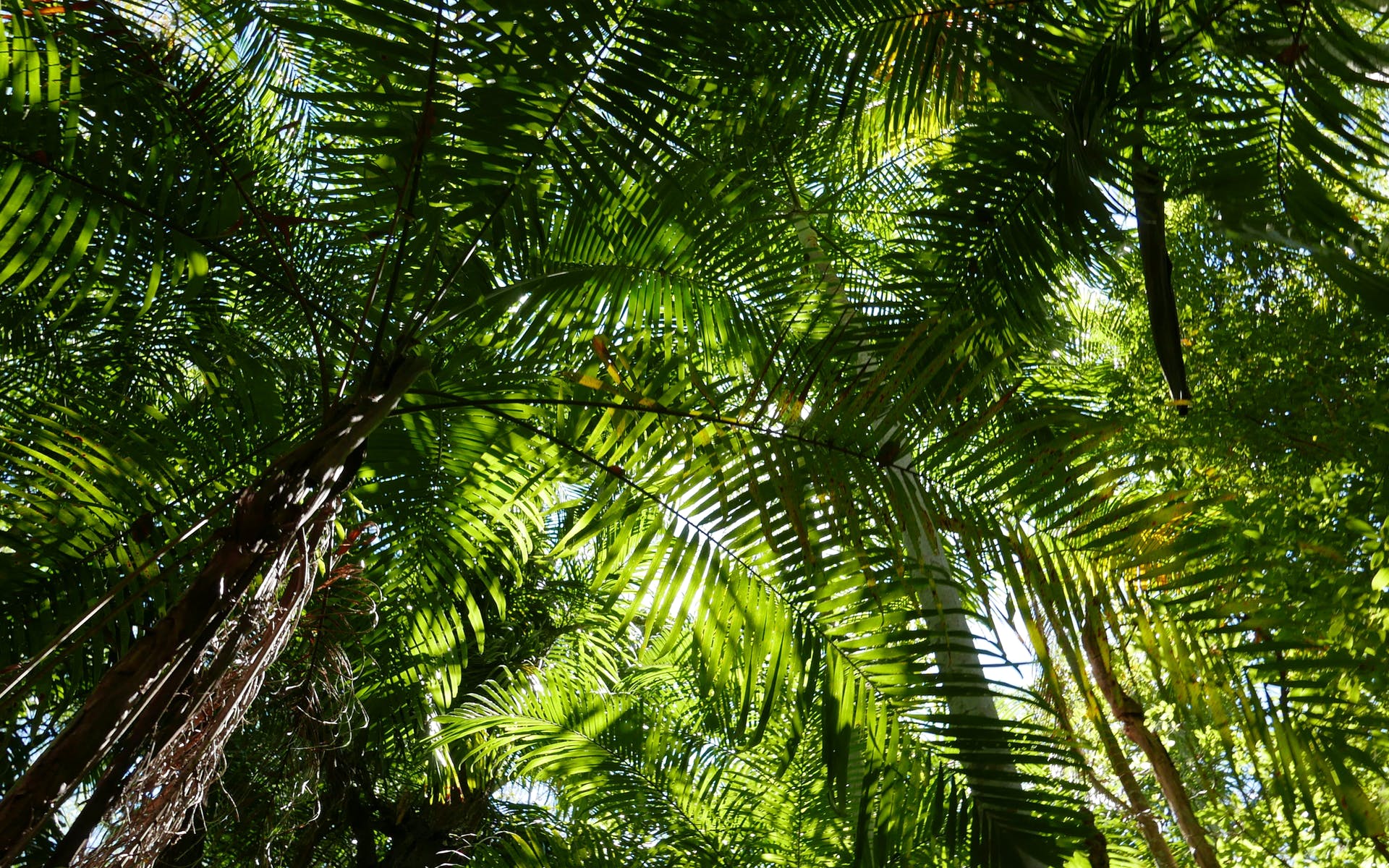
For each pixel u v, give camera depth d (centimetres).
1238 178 262
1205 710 182
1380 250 255
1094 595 187
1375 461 399
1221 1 260
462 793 523
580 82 201
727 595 217
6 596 220
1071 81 267
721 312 292
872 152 360
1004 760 201
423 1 189
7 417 259
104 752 134
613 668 570
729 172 276
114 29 212
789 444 202
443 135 212
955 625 309
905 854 202
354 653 308
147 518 219
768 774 523
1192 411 444
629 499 219
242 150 244
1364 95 290
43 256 203
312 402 281
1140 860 533
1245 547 335
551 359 279
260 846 231
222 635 163
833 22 275
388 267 263
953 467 201
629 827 519
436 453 280
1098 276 306
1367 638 280
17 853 122
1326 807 410
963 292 286
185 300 291
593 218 275
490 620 573
